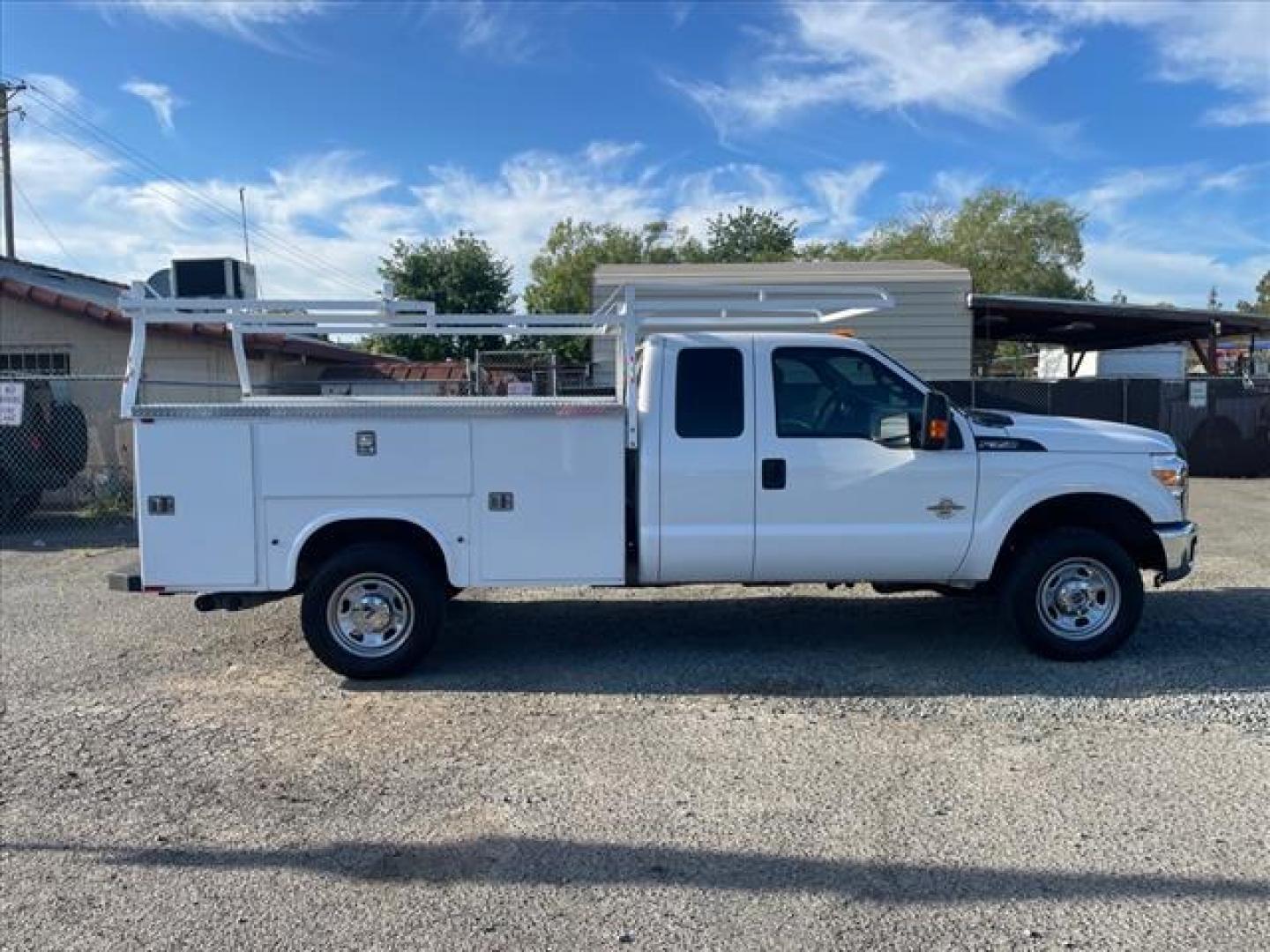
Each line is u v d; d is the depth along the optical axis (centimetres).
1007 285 4981
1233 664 639
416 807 449
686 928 348
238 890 380
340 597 632
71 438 1380
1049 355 3462
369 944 342
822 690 601
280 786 475
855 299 663
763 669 646
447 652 700
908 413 648
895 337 1786
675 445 636
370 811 446
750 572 649
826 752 504
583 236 6047
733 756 500
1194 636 706
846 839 410
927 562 647
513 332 698
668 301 659
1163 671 625
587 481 638
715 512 639
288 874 392
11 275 1945
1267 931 337
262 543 629
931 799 446
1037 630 644
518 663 671
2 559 1125
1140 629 726
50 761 512
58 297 1588
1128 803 438
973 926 344
